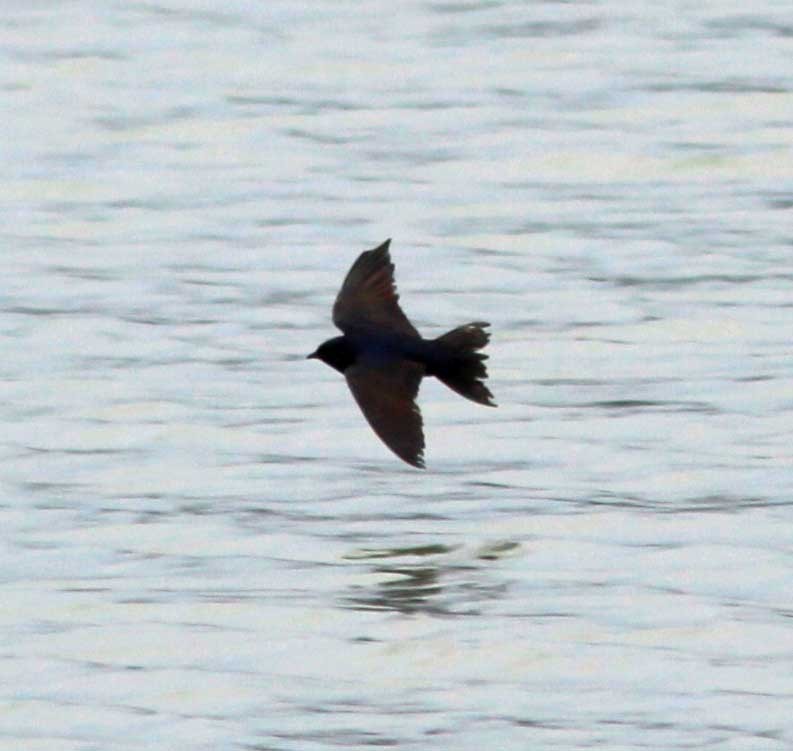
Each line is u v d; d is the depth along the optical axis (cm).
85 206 2766
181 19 3828
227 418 1952
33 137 3125
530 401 1997
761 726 1312
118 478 1803
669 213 2683
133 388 2036
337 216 2692
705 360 2109
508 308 2308
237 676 1398
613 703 1348
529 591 1541
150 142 3088
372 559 1612
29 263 2503
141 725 1326
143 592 1543
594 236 2583
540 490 1761
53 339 2198
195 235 2617
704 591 1533
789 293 2322
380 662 1416
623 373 2078
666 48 3538
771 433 1888
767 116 3130
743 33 3631
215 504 1738
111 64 3528
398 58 3519
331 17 3819
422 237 2595
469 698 1359
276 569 1592
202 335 2216
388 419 1069
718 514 1694
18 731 1323
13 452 1867
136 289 2388
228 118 3192
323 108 3244
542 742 1291
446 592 1543
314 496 1755
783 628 1459
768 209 2692
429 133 3089
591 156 2944
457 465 1828
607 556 1609
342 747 1287
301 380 2062
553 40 3603
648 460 1827
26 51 3616
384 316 1108
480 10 3834
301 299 2353
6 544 1650
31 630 1475
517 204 2734
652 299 2314
